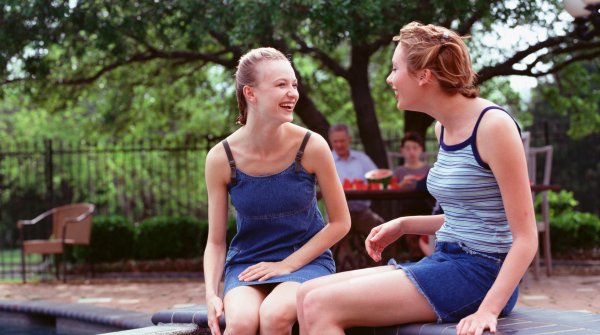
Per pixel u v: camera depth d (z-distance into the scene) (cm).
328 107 1332
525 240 254
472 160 265
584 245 1013
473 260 269
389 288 263
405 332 263
